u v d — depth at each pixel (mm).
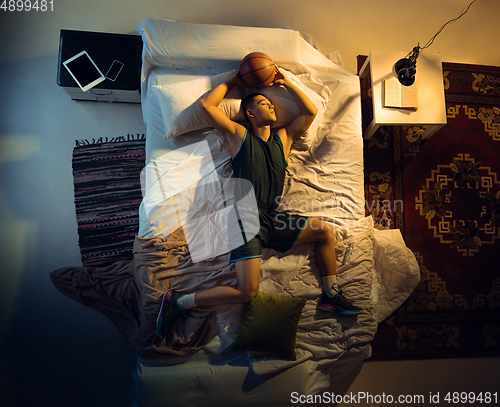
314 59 1873
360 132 1824
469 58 2365
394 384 1884
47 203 1883
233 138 1583
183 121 1598
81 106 1998
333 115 1823
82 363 1728
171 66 1731
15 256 1804
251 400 1451
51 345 1728
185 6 2168
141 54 1812
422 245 2074
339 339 1575
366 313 1630
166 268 1517
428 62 1882
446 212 2125
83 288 1752
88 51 1771
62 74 1741
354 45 2309
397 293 1905
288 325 1471
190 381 1426
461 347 1963
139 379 1434
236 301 1456
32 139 1927
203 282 1503
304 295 1586
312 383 1545
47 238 1850
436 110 1844
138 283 1562
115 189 1940
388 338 1928
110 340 1762
